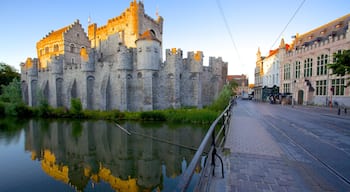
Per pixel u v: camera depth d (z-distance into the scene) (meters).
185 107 35.78
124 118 31.98
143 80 33.84
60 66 43.56
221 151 6.94
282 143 8.31
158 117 30.25
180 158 18.27
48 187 14.41
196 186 3.08
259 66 63.25
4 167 17.92
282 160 6.12
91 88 38.91
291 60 42.34
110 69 36.72
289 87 42.97
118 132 25.94
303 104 37.50
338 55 16.39
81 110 36.59
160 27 50.34
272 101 43.88
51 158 20.02
